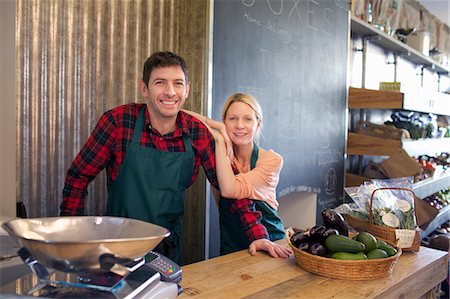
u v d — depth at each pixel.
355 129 4.68
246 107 2.05
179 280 1.15
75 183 1.76
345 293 1.26
